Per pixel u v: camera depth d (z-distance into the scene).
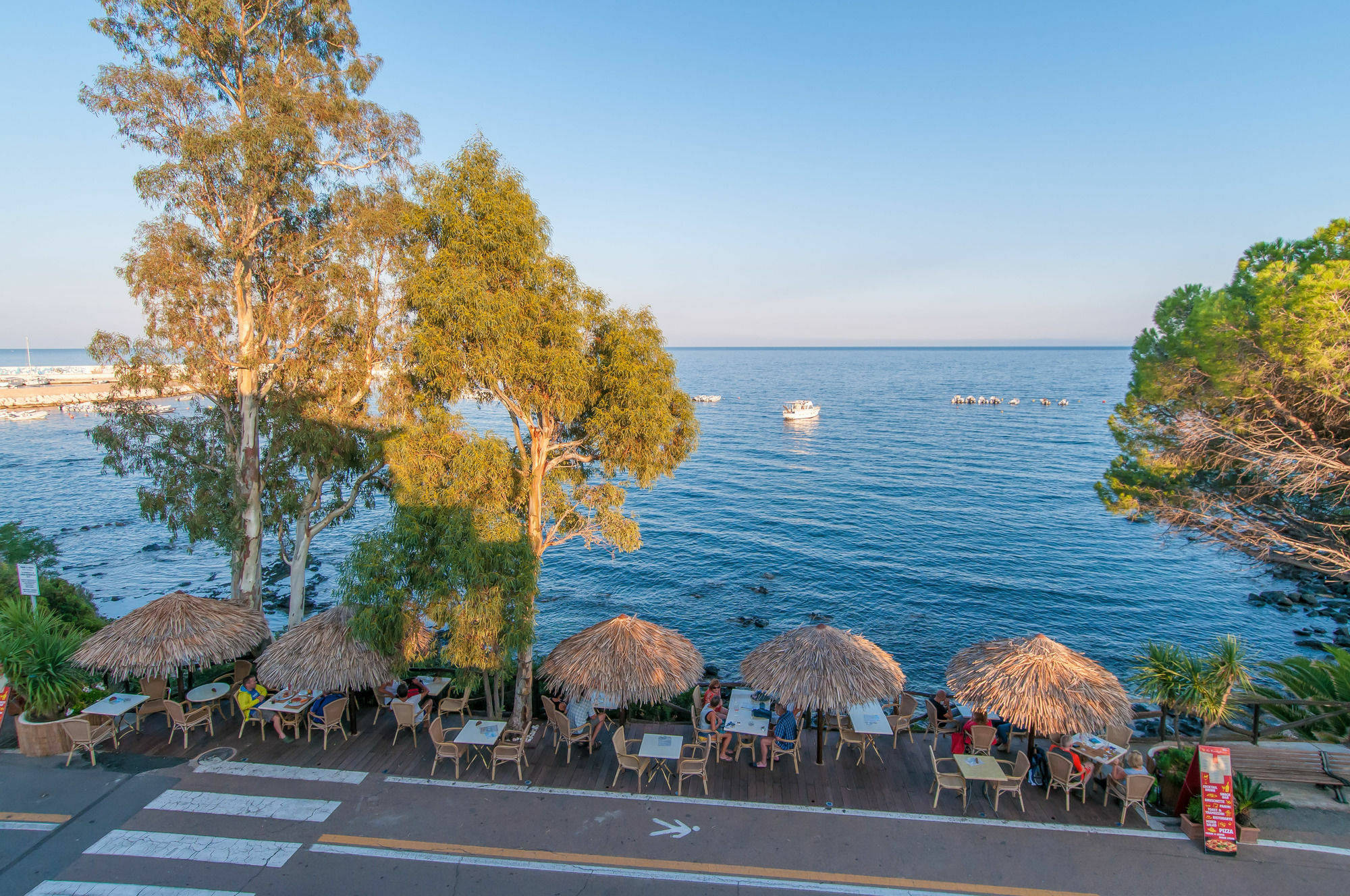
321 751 13.19
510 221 12.54
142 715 13.78
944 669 30.48
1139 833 10.79
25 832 10.45
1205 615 36.00
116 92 15.96
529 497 15.09
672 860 10.06
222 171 16.62
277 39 18.72
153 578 40.72
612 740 13.73
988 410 141.62
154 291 16.98
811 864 10.00
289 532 21.73
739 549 47.62
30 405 128.38
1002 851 10.32
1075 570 42.94
